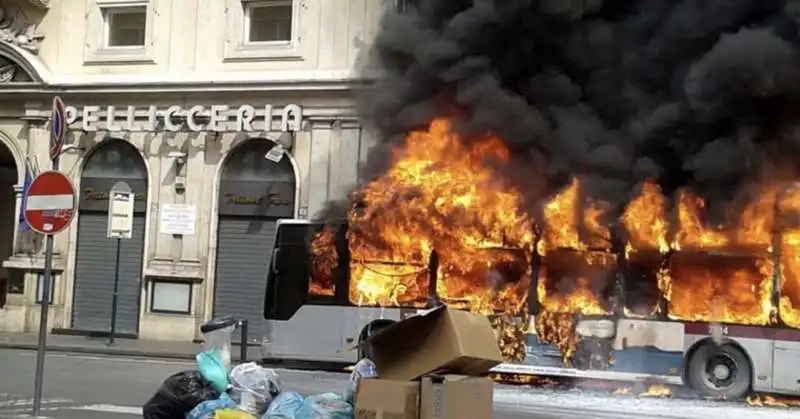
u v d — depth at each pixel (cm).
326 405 648
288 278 1641
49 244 972
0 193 2680
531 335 1477
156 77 2270
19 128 2356
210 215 2209
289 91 2161
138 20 2356
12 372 1454
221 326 712
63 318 2284
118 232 2025
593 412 1202
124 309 2258
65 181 970
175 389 677
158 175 2247
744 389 1412
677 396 1434
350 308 1595
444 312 606
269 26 2258
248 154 2216
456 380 588
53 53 2362
